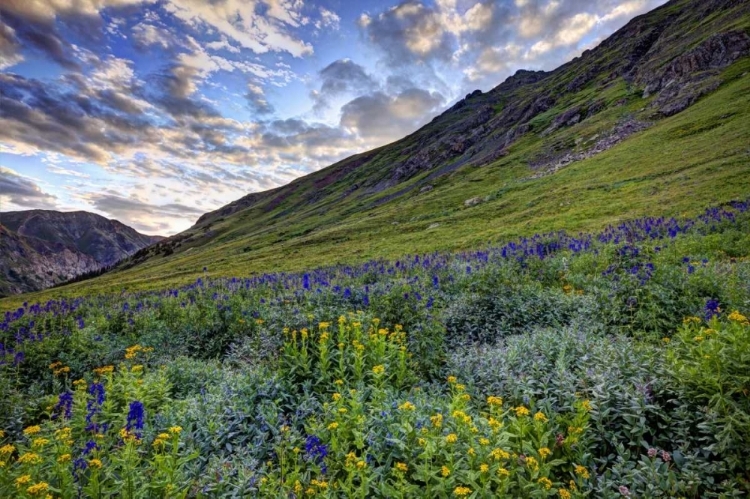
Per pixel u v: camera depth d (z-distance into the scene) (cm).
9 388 895
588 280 1511
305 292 1510
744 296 1030
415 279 1711
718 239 1958
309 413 725
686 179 4278
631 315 1099
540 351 868
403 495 475
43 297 7725
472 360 913
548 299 1296
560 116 11725
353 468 486
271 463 569
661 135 6506
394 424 586
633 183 5000
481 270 1664
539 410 635
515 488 486
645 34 13550
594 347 813
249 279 2559
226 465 570
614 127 8531
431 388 834
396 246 5881
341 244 7694
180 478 502
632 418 566
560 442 552
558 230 4047
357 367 812
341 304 1384
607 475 513
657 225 2641
